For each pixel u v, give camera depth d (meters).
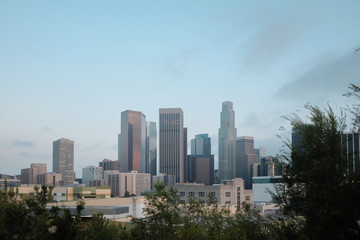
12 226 18.52
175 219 30.09
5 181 26.75
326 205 15.04
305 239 15.69
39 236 18.09
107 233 27.31
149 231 29.16
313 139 16.50
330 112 16.80
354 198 15.23
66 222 18.44
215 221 27.06
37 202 20.11
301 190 16.75
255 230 19.64
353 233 15.19
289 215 17.55
